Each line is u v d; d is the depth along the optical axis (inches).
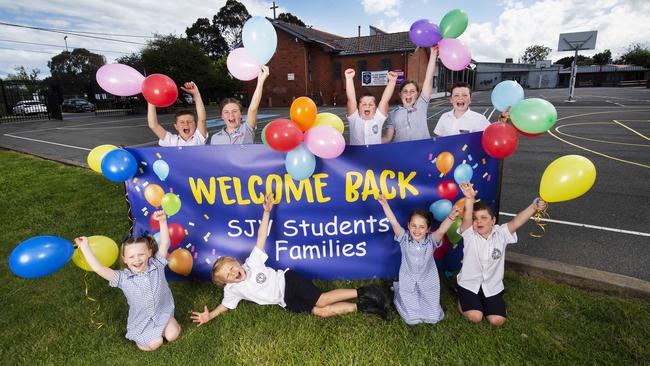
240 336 103.1
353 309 111.6
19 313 116.4
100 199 226.2
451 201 127.9
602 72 2038.6
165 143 141.9
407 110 146.3
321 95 1187.3
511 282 124.4
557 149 347.6
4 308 119.4
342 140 108.6
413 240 110.4
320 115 125.0
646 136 399.2
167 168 126.0
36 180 278.8
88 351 100.4
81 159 362.3
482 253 106.5
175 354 97.6
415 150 124.0
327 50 1134.4
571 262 139.4
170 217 129.6
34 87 1067.3
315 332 103.7
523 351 94.0
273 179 126.7
